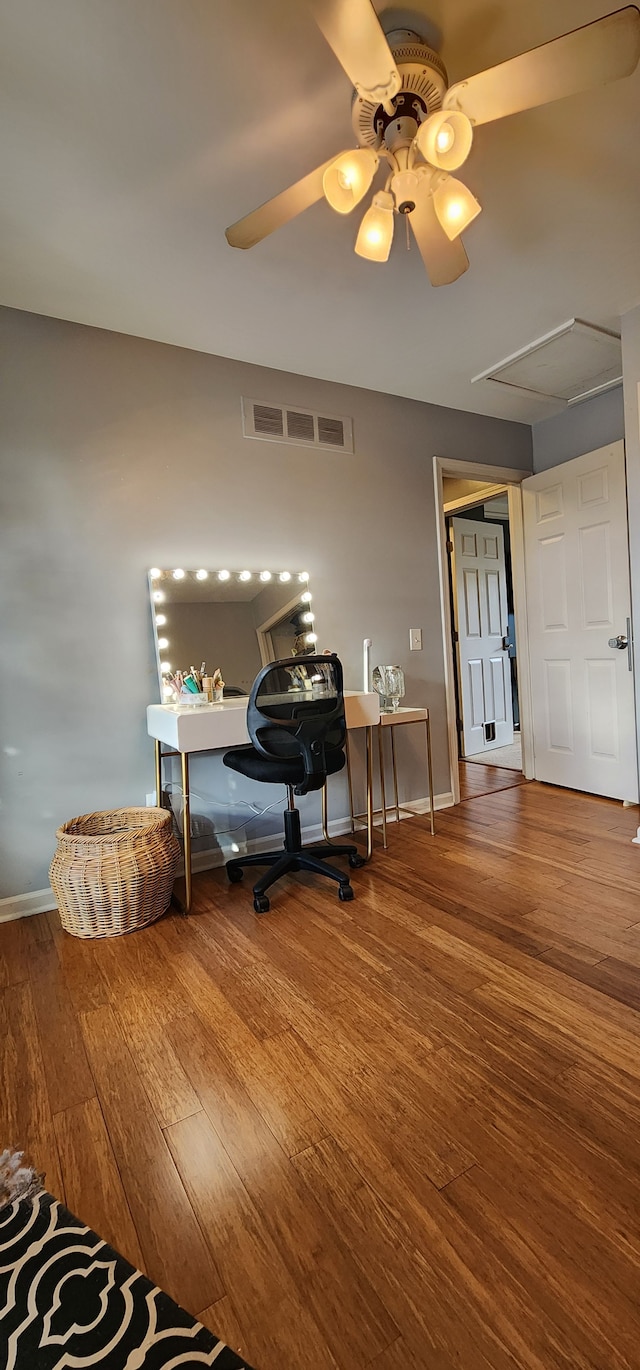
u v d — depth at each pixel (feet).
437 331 8.07
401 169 4.33
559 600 11.55
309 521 9.34
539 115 4.77
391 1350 2.53
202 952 6.02
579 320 8.04
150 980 5.54
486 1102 3.88
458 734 15.58
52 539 7.27
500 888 7.24
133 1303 2.77
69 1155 3.61
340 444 9.66
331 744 7.47
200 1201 3.28
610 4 4.00
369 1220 3.12
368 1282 2.81
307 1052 4.45
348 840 9.34
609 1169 3.35
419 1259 2.91
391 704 9.59
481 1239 2.99
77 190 5.20
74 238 5.82
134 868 6.43
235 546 8.61
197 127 4.64
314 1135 3.69
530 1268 2.84
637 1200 3.16
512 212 5.91
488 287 7.13
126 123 4.57
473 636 15.89
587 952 5.70
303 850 7.90
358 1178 3.37
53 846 7.34
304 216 5.58
